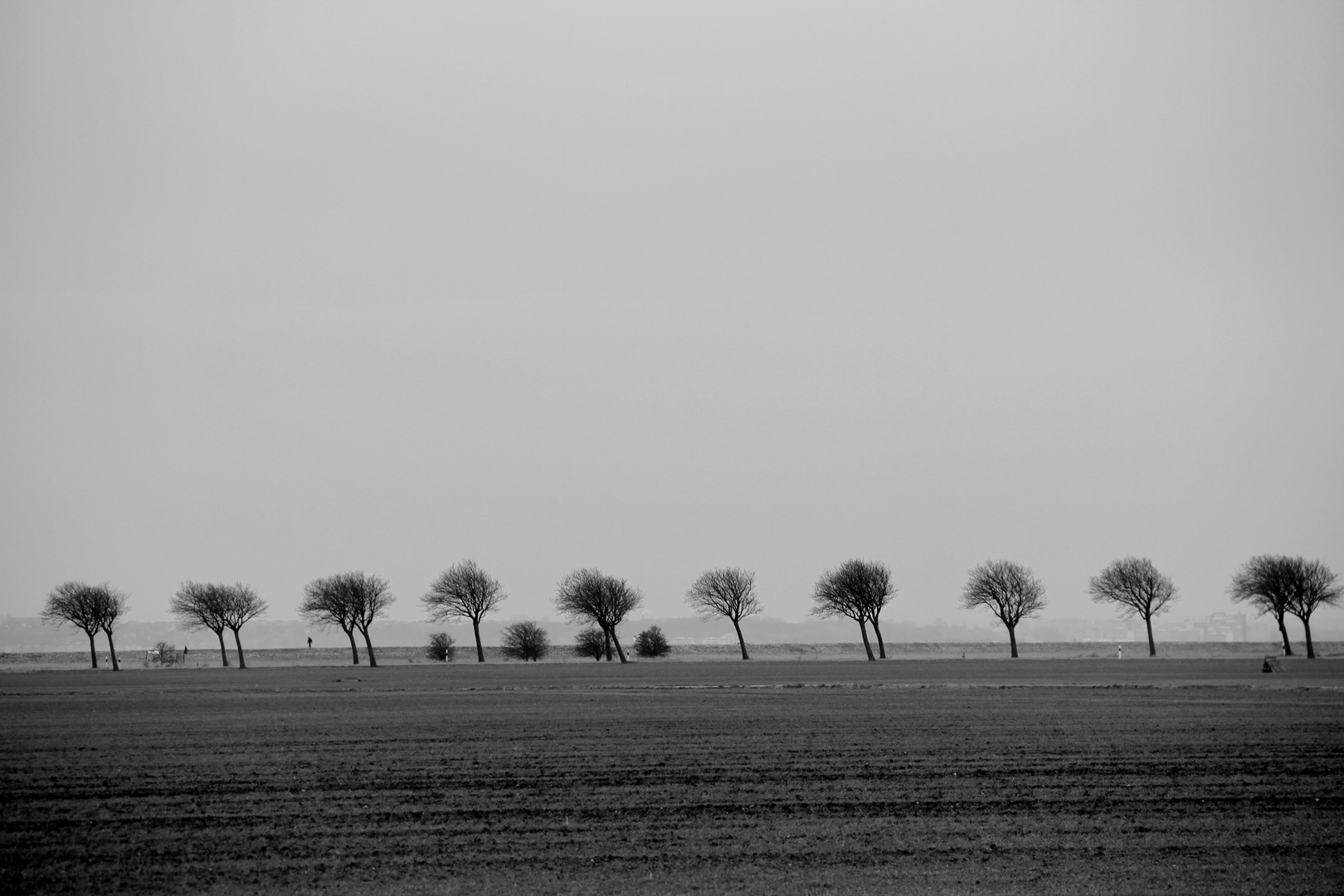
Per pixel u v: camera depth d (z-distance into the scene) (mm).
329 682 72812
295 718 45219
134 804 25781
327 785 28125
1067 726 40406
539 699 54812
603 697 55781
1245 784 27938
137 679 78875
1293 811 24750
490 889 18766
